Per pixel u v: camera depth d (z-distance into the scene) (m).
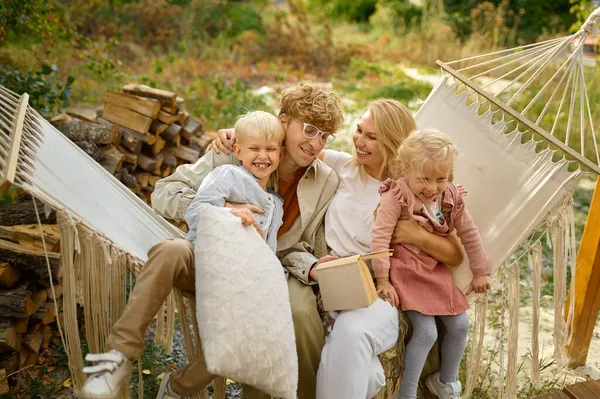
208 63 10.30
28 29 6.63
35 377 3.04
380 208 2.72
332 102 2.67
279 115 2.75
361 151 2.83
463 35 12.96
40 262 2.98
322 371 2.46
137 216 2.81
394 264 2.72
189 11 11.94
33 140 2.40
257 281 2.18
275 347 2.15
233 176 2.54
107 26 10.30
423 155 2.55
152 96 4.42
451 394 2.82
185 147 4.71
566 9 12.84
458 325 2.74
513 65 10.59
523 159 3.00
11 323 2.91
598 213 3.34
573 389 2.62
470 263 2.83
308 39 12.28
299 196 2.82
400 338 2.68
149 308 2.22
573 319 3.36
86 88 7.11
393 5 14.80
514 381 3.01
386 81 10.44
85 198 2.35
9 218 3.25
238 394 3.17
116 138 4.15
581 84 3.04
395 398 2.77
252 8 13.84
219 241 2.20
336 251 2.78
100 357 2.12
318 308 2.72
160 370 3.24
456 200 2.77
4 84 5.01
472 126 3.11
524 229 2.91
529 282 4.59
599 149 7.13
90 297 2.28
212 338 2.07
